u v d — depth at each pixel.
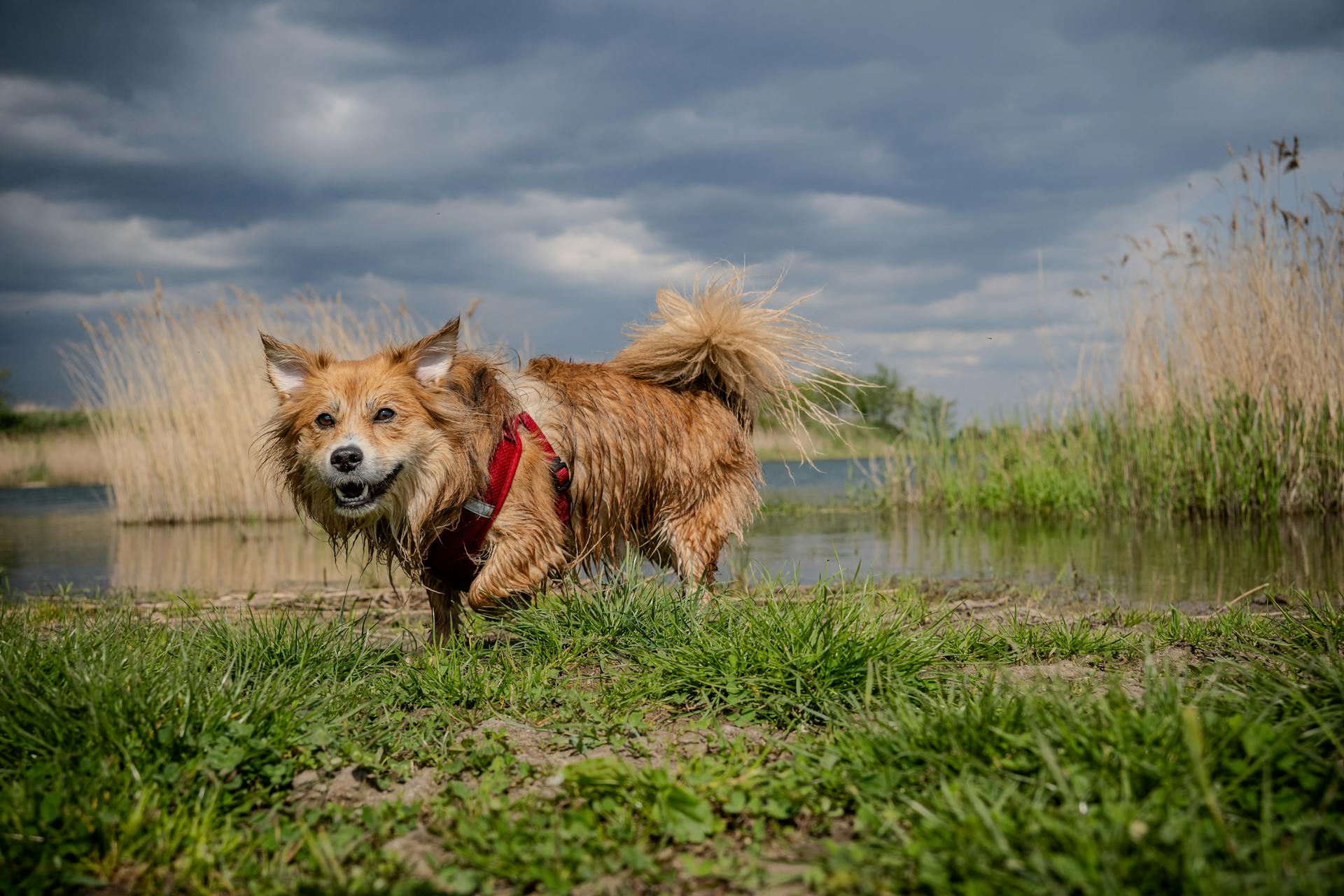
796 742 2.74
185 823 2.14
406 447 3.71
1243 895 1.61
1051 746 2.23
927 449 13.42
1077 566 7.10
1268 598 5.19
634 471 4.51
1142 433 10.52
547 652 3.64
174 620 5.06
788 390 5.03
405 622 5.08
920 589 6.05
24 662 3.08
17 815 2.10
